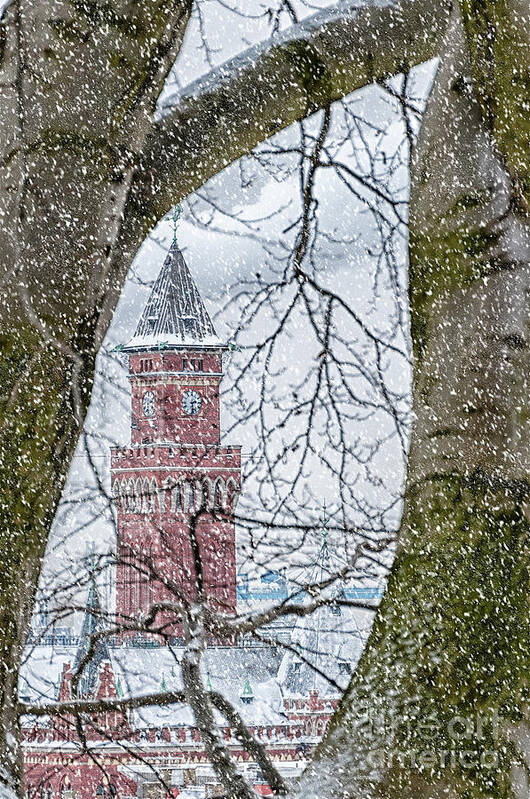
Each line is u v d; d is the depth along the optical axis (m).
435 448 9.25
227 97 9.91
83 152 9.92
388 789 9.17
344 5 9.59
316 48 9.73
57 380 10.59
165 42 9.65
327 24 9.62
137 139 9.97
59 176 9.99
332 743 9.42
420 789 9.09
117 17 9.55
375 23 9.49
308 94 10.05
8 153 9.91
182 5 9.56
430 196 9.38
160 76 9.77
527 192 9.00
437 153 9.31
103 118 9.84
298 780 9.45
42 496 10.62
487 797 8.95
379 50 9.66
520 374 9.04
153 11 9.55
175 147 10.09
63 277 10.37
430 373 9.27
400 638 9.27
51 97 9.75
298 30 9.70
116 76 9.71
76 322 10.53
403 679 9.27
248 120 10.11
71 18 9.55
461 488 9.19
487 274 9.15
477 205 9.19
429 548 9.25
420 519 9.30
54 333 10.52
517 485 9.08
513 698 9.04
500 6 8.96
